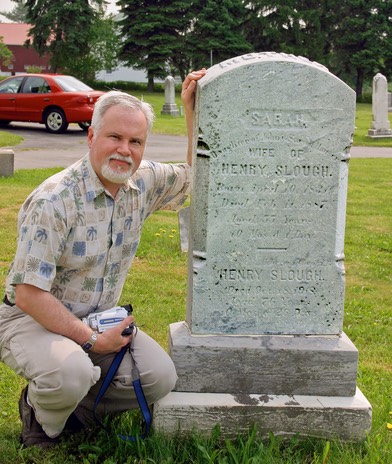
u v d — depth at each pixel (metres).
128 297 5.77
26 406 3.30
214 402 3.46
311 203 3.58
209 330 3.63
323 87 3.46
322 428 3.48
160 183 3.56
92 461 3.19
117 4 49.16
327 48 54.38
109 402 3.45
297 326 3.68
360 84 54.75
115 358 3.29
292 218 3.58
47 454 3.21
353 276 6.87
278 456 3.30
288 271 3.63
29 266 3.06
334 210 3.60
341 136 3.53
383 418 3.72
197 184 3.50
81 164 3.21
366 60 52.19
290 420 3.47
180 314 5.38
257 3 52.16
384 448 3.36
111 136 3.12
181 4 48.50
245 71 3.40
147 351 3.34
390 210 10.26
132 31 48.28
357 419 3.48
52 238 3.07
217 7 48.78
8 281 3.27
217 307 3.62
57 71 50.88
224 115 3.43
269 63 3.40
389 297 6.25
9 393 3.88
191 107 3.65
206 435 3.46
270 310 3.65
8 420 3.60
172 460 3.19
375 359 4.73
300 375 3.58
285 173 3.53
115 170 3.11
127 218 3.31
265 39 52.62
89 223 3.17
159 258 7.06
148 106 3.29
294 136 3.50
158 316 5.31
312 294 3.66
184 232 4.00
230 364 3.55
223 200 3.52
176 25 48.75
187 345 3.53
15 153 15.53
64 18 48.72
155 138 19.80
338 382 3.59
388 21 53.81
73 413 3.46
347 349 3.57
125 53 49.69
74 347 3.09
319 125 3.50
